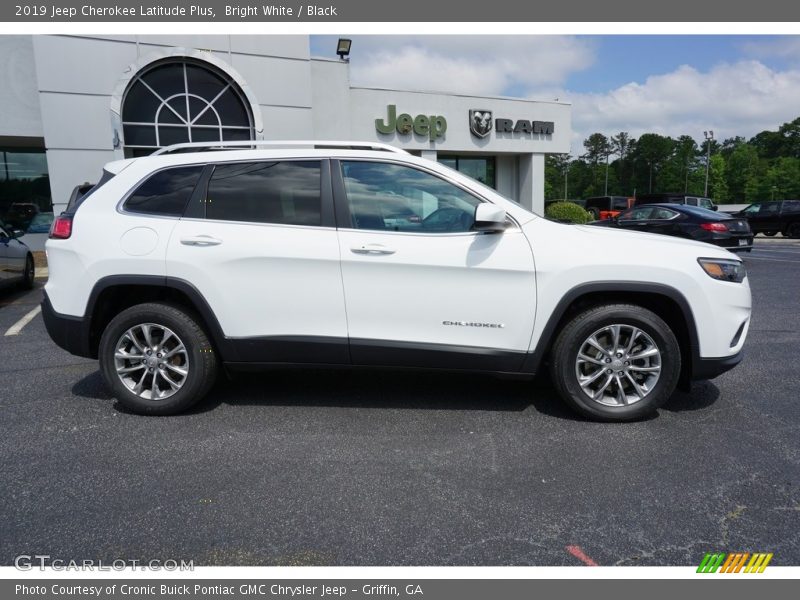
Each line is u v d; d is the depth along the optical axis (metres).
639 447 3.37
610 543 2.47
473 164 21.80
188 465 3.18
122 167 3.98
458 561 2.37
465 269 3.58
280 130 14.27
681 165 106.75
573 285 3.55
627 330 3.63
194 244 3.69
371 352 3.70
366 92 17.70
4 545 2.46
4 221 15.84
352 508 2.75
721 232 11.59
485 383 4.54
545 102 20.92
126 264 3.72
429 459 3.24
